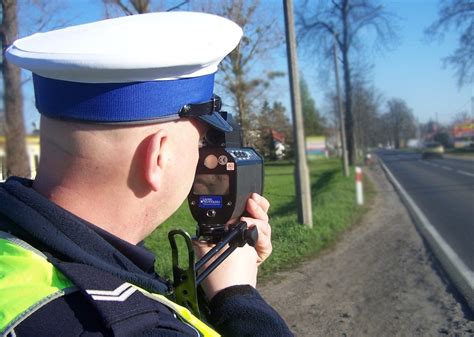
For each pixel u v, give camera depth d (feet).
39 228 2.77
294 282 19.43
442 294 17.81
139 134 2.94
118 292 2.61
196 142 3.36
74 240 2.85
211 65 3.18
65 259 2.75
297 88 28.58
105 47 2.74
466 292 17.88
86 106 2.82
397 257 24.14
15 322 2.38
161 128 3.01
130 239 3.17
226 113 4.11
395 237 29.91
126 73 2.77
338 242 27.81
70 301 2.53
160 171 3.06
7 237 2.80
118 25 2.90
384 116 308.40
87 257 2.76
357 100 152.35
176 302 3.45
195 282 3.43
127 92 2.83
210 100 3.25
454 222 35.88
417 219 37.76
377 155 250.37
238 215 4.02
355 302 17.10
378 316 15.71
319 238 26.40
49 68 2.75
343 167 82.28
